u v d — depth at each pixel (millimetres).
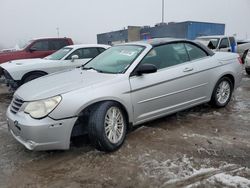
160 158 4027
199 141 4566
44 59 9852
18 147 4602
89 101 4066
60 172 3785
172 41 5398
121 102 4398
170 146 4406
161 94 4922
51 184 3520
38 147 3895
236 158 3988
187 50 5562
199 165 3803
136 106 4629
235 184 3346
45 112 3875
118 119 4414
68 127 3971
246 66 11844
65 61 9469
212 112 6047
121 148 4387
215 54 6066
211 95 5918
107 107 4191
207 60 5746
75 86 4195
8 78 8938
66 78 4707
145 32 30453
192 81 5387
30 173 3789
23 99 4141
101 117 4105
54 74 5238
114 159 4059
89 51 10031
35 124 3838
